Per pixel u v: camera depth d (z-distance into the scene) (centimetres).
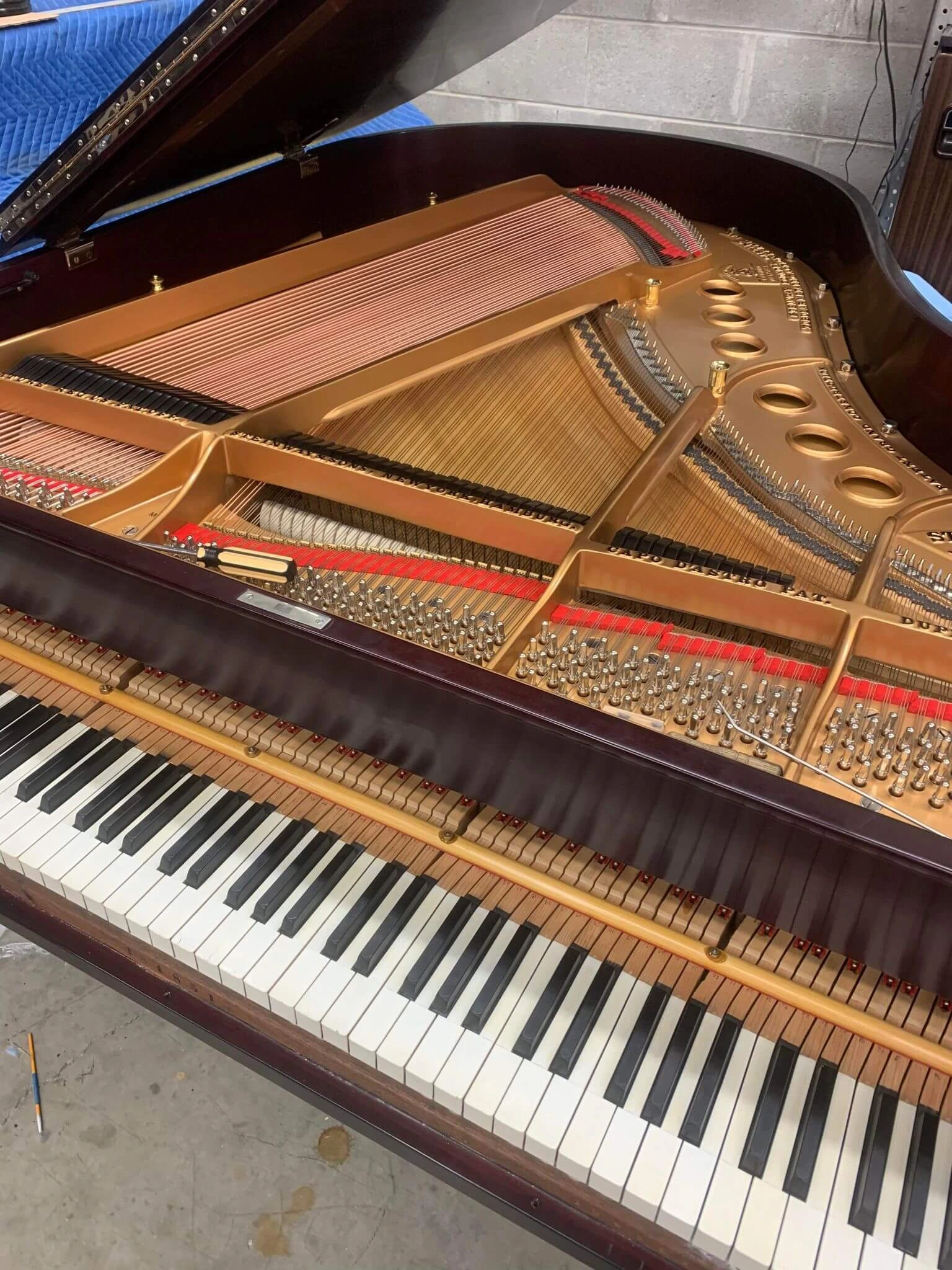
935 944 127
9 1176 238
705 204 344
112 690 194
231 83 211
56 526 165
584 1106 142
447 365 238
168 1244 228
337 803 177
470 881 166
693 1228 133
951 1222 130
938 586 190
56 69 320
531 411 252
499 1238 233
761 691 161
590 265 292
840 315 289
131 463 209
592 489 228
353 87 270
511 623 177
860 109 411
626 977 154
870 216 282
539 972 155
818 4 391
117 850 173
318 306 264
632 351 268
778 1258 129
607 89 447
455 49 279
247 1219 233
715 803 128
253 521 209
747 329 281
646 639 173
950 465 224
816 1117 139
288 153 300
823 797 126
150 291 277
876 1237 131
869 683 165
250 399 223
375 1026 150
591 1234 162
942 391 221
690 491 218
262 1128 250
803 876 130
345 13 203
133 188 252
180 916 163
